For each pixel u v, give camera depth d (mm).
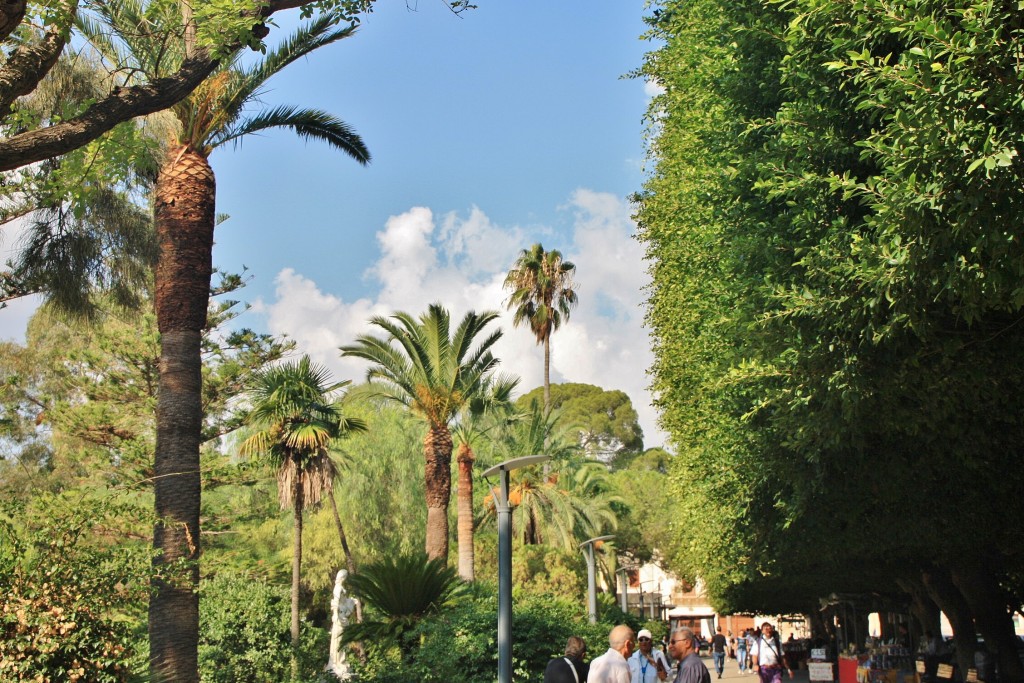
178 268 14664
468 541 31984
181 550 13797
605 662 8797
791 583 29547
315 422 30391
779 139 10844
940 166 6973
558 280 59469
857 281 8898
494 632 17922
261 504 36156
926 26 6590
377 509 42594
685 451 21516
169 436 14195
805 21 9484
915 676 25547
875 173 10289
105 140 9602
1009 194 6711
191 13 9117
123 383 32750
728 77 12836
